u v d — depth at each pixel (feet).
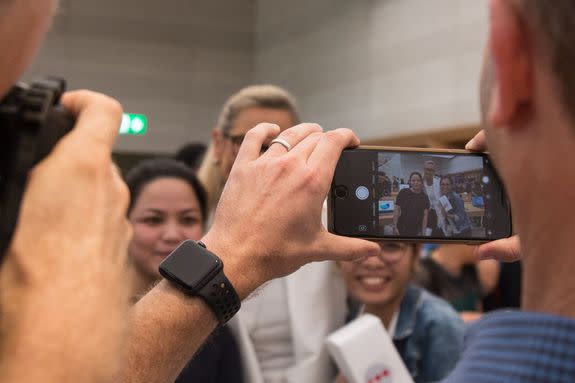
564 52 1.28
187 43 20.22
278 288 5.55
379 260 5.54
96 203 1.63
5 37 1.42
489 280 9.05
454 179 3.07
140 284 5.73
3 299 1.49
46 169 1.60
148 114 19.67
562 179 1.36
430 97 14.51
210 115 20.53
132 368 2.34
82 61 18.84
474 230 3.03
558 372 1.34
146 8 19.66
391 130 15.62
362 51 16.61
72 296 1.51
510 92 1.37
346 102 17.13
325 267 5.63
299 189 2.57
